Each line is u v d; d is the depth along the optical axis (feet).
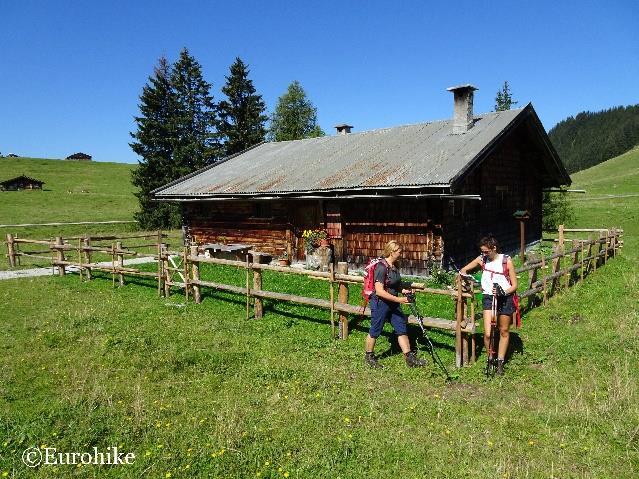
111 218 152.46
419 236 48.55
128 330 30.99
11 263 62.08
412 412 18.97
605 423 17.52
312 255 55.52
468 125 56.44
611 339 26.27
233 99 157.28
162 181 141.90
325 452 16.11
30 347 27.66
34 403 20.40
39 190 213.05
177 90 157.48
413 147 56.03
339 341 28.12
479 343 26.68
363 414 18.89
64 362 25.20
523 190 69.21
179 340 28.81
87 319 33.50
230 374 23.41
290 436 17.29
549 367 23.11
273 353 26.25
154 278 49.67
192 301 39.11
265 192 55.36
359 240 52.80
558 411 18.65
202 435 17.44
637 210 122.52
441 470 15.10
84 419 18.58
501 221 61.82
